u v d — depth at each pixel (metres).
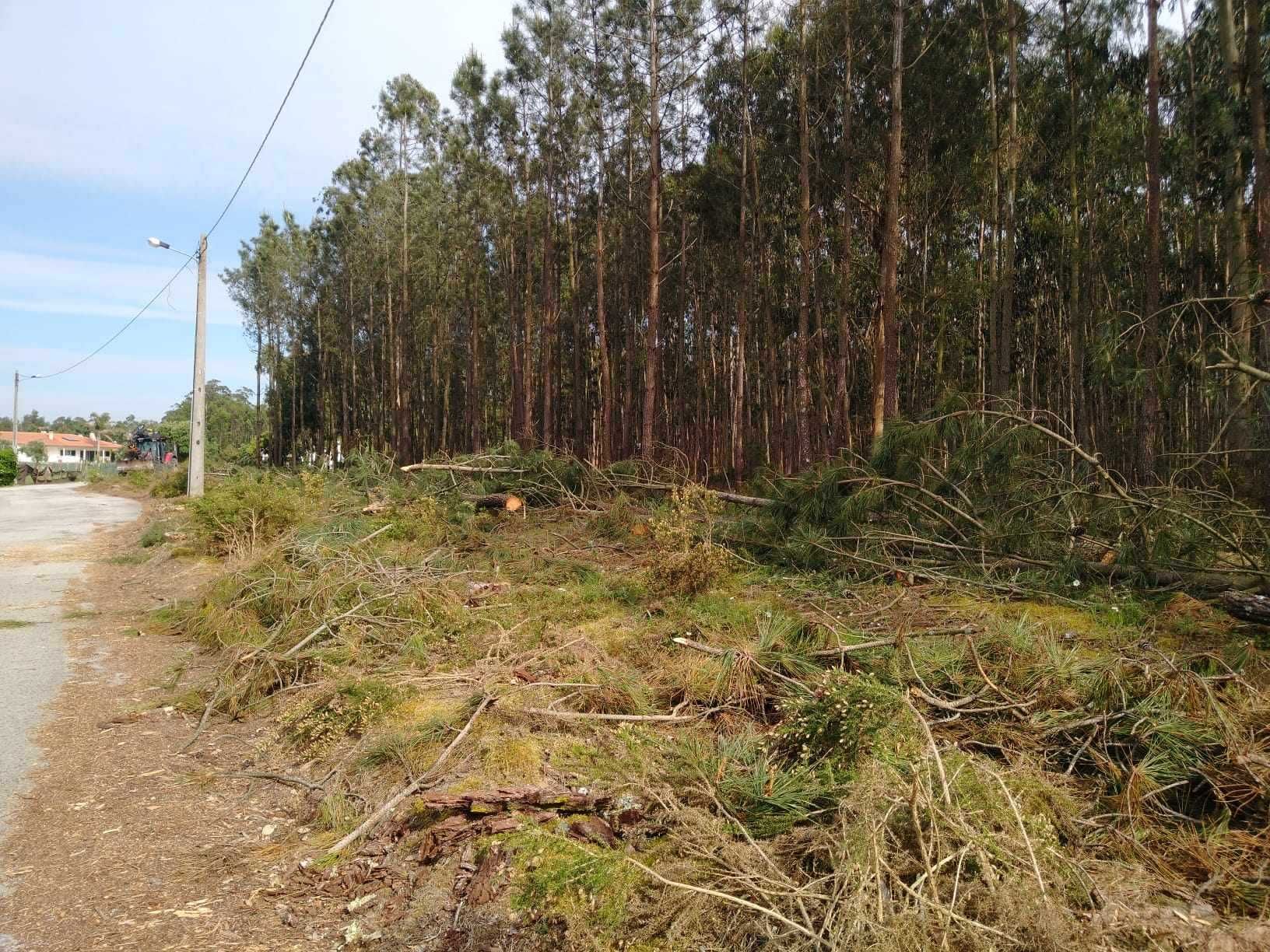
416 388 40.62
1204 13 13.12
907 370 21.92
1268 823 2.92
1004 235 18.56
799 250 20.47
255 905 2.89
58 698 5.32
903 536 7.79
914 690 4.11
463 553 9.65
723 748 3.66
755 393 29.23
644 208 24.25
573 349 32.06
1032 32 17.02
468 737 4.15
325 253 40.50
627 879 2.66
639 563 8.35
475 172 26.83
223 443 73.31
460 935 2.63
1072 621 6.00
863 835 2.52
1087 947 2.18
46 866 3.15
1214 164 13.90
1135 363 7.80
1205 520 6.74
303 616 6.43
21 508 21.44
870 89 16.83
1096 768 3.49
